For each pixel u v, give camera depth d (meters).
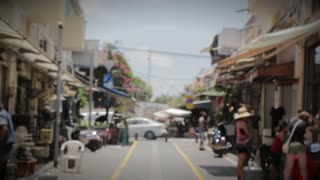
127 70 60.69
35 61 19.16
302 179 11.08
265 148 13.65
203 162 20.00
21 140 13.93
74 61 41.97
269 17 22.86
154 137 40.50
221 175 15.79
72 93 26.70
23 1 19.53
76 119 28.78
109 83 41.16
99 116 32.22
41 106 22.75
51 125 20.00
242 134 12.41
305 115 11.38
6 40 14.29
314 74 15.70
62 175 15.00
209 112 45.75
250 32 28.94
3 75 16.81
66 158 15.62
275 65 17.34
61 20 20.45
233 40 32.56
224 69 21.91
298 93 16.88
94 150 23.89
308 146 11.33
